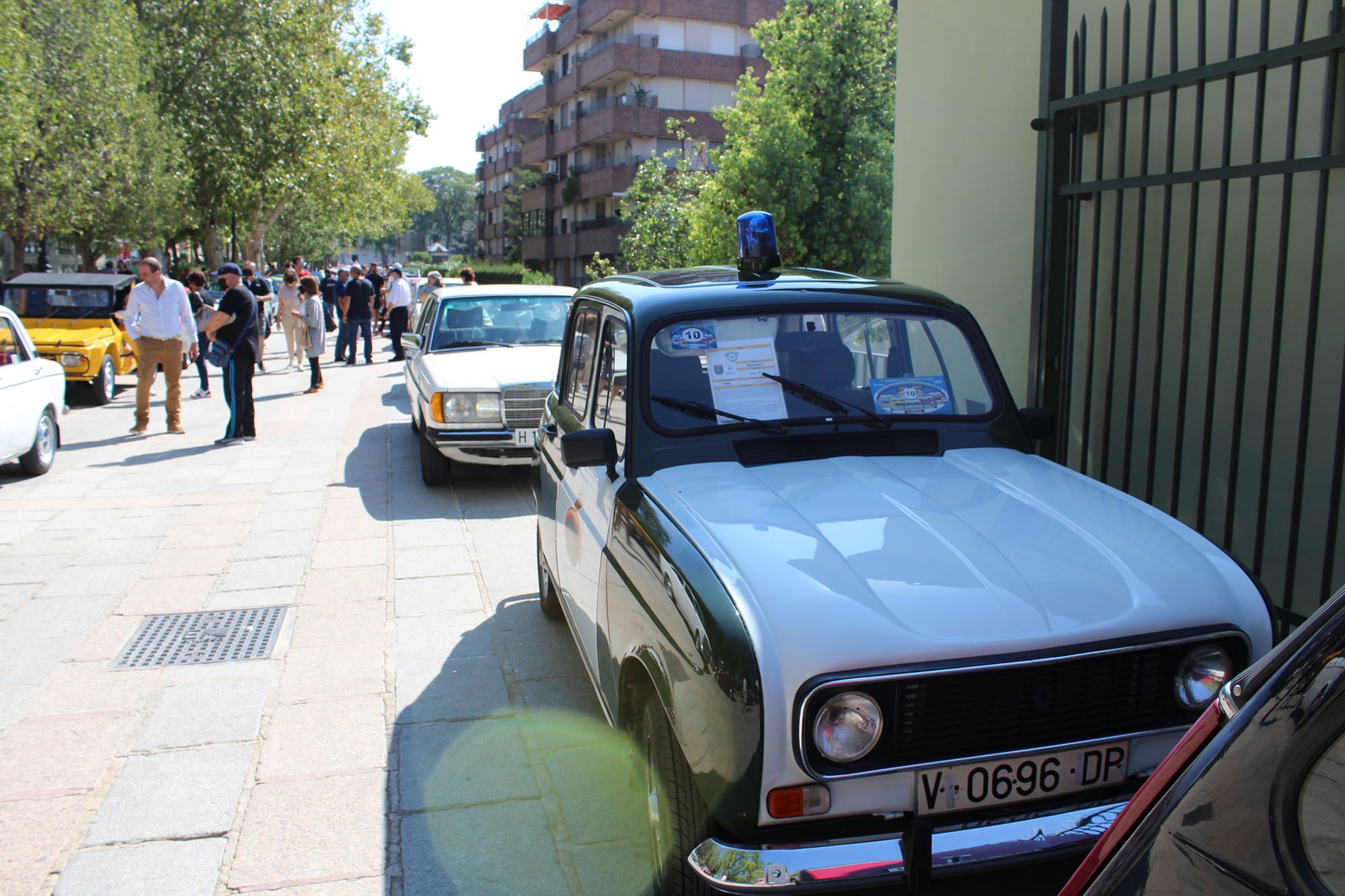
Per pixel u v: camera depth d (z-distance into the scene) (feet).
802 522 8.96
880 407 11.50
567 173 196.34
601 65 166.71
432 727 13.78
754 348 11.47
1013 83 19.98
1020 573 8.18
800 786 7.19
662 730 8.71
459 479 30.27
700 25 165.48
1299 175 14.05
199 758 12.96
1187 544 8.91
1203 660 7.88
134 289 37.73
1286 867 3.80
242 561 21.70
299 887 10.23
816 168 58.44
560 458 14.69
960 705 7.43
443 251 335.47
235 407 36.17
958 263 22.07
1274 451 14.73
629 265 81.92
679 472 10.41
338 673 15.66
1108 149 17.88
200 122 107.76
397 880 10.35
